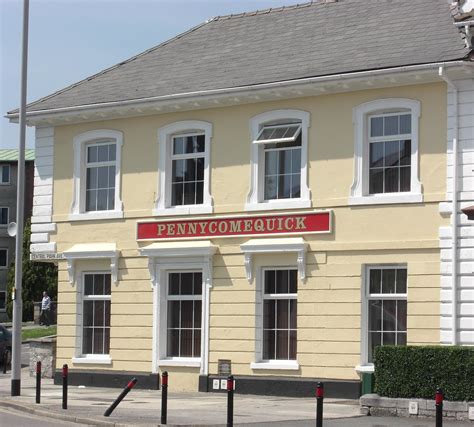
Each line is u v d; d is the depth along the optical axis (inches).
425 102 1009.5
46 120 1235.9
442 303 986.1
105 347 1205.1
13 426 793.6
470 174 981.2
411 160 1016.2
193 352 1141.7
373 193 1040.8
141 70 1245.7
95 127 1214.9
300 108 1079.6
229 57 1190.9
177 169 1165.7
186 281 1153.4
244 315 1096.2
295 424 792.3
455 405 818.2
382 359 860.6
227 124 1124.5
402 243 1010.7
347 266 1040.2
